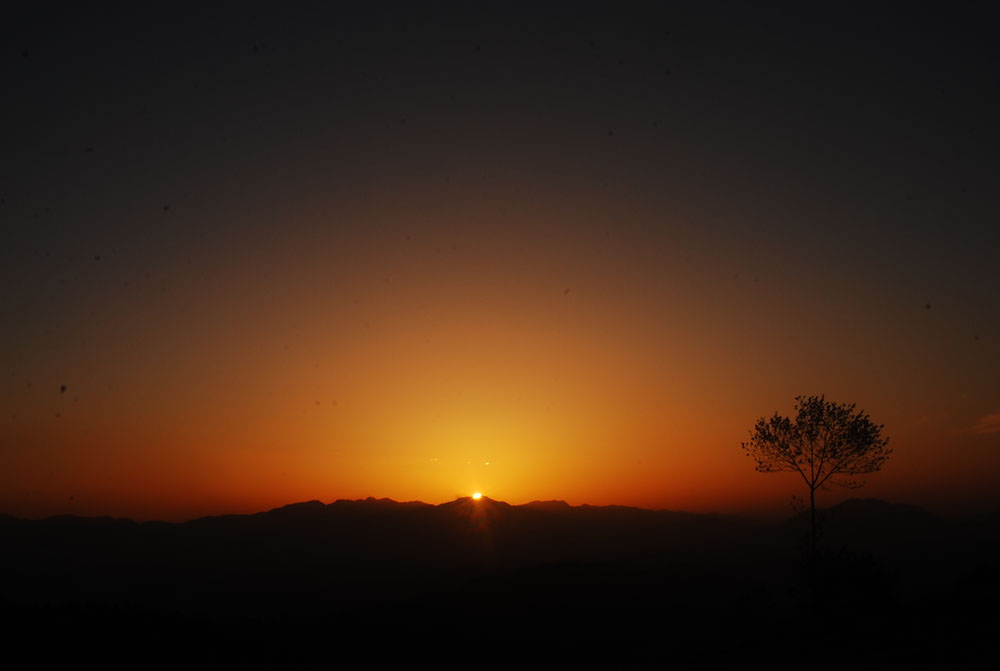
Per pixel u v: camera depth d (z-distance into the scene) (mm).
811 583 24688
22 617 22859
